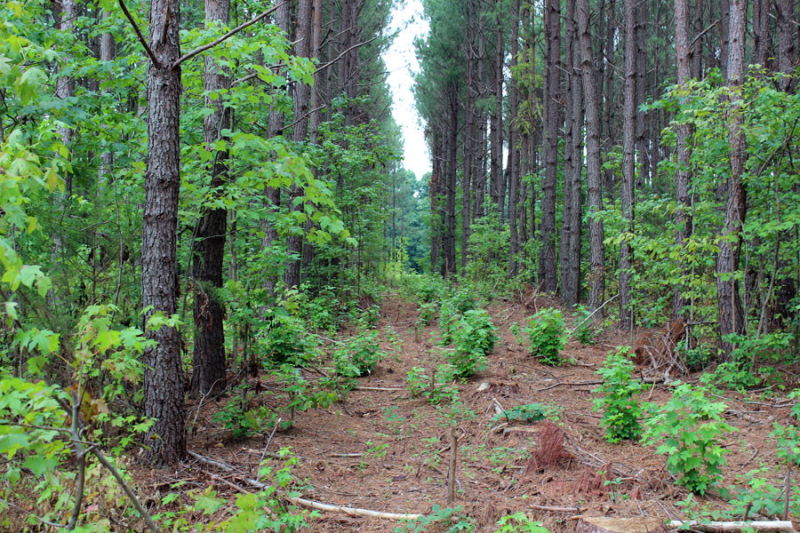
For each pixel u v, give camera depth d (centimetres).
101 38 1095
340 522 394
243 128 787
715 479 417
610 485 447
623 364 568
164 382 466
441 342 1055
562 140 2586
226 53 544
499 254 2428
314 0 1352
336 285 1691
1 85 381
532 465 495
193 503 398
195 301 600
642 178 1766
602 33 2245
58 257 516
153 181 460
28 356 380
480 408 707
